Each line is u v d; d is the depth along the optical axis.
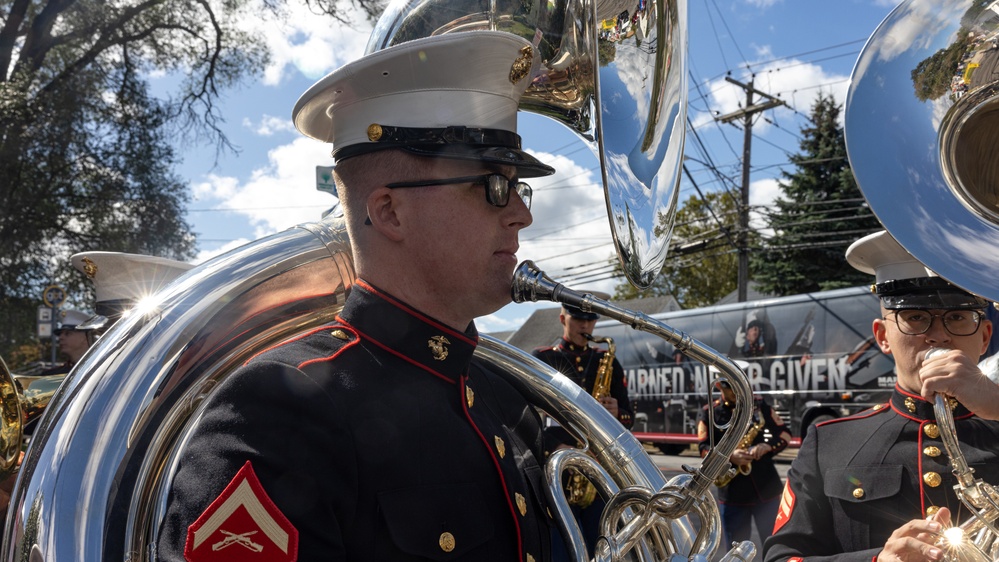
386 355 1.15
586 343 5.05
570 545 1.20
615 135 1.12
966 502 1.36
